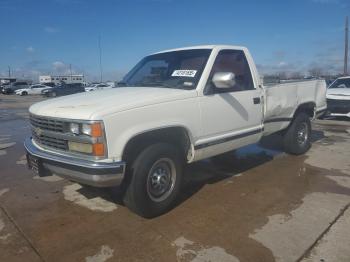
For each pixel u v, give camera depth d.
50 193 5.00
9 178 5.79
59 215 4.23
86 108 3.67
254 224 3.87
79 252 3.39
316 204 4.37
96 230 3.83
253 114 5.19
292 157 6.69
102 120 3.50
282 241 3.48
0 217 4.23
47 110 4.01
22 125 13.12
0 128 12.26
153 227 3.86
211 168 6.02
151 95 4.02
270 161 6.41
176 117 4.09
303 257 3.20
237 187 5.06
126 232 3.77
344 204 4.36
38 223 4.03
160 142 4.08
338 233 3.61
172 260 3.21
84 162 3.57
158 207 4.06
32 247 3.51
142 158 3.85
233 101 4.82
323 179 5.34
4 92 52.31
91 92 4.70
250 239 3.54
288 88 6.02
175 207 4.38
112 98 3.98
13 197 4.88
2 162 6.92
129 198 3.92
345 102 11.26
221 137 4.68
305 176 5.50
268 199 4.58
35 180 5.63
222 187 5.07
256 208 4.30
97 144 3.50
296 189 4.93
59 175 3.92
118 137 3.60
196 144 4.37
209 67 4.59
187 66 4.76
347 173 5.63
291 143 6.54
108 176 3.53
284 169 5.90
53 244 3.55
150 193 3.99
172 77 4.75
